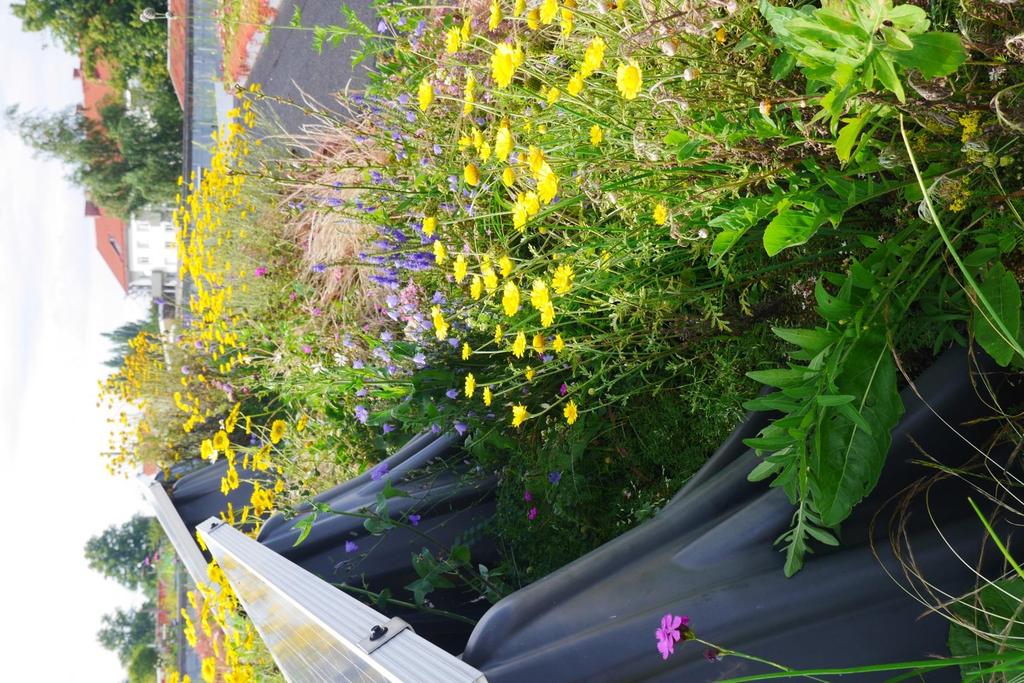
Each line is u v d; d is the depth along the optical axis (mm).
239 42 9781
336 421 3857
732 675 1254
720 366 2055
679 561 1391
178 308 9898
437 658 1347
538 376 2395
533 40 2391
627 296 2039
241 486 5207
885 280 1323
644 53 1846
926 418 1295
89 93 36375
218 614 4141
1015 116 1121
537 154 1669
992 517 1230
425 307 3121
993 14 1196
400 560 2691
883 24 1042
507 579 2549
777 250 1366
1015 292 1212
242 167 5516
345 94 4238
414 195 3080
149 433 7070
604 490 2328
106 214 34438
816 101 1329
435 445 2875
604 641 1337
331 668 1811
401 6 3598
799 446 1227
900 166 1329
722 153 1559
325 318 4289
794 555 1255
